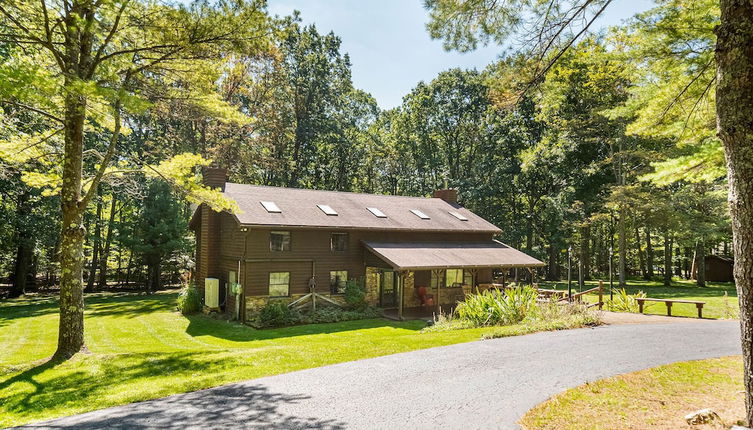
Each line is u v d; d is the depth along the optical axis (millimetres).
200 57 10453
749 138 4621
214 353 10141
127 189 13133
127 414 6152
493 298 14656
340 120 40719
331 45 40531
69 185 10055
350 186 46438
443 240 24406
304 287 19609
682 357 8969
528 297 14883
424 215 24469
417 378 7582
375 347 10156
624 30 8281
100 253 33375
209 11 9461
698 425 5266
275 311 17219
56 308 21281
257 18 9727
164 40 9836
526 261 22531
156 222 27734
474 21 7180
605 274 41750
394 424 5598
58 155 11297
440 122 42969
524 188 38031
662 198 27109
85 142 26891
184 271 26656
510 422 5598
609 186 28438
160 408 6367
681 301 16016
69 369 8906
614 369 8000
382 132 53844
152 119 31859
